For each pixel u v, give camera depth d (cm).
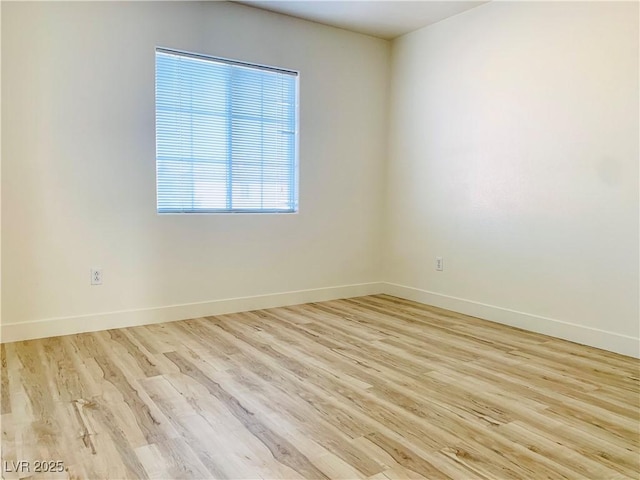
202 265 373
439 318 380
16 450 177
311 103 417
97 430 192
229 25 370
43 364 265
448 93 404
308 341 315
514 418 207
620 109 292
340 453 178
